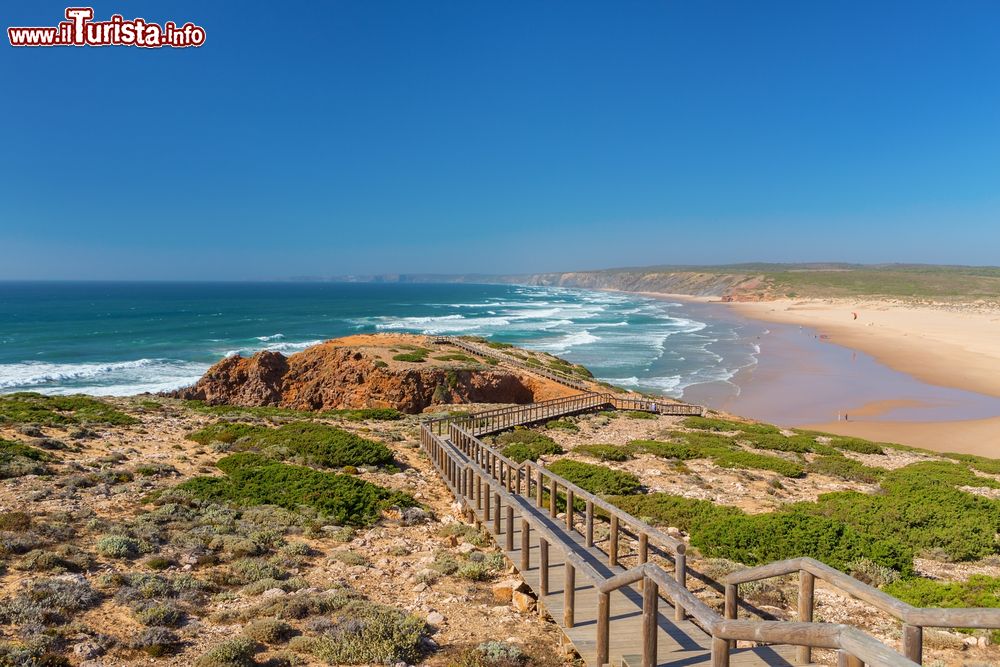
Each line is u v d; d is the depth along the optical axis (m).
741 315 144.25
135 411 27.59
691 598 5.43
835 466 22.19
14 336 91.25
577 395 41.59
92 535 10.34
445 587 9.58
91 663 6.47
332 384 42.97
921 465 23.34
